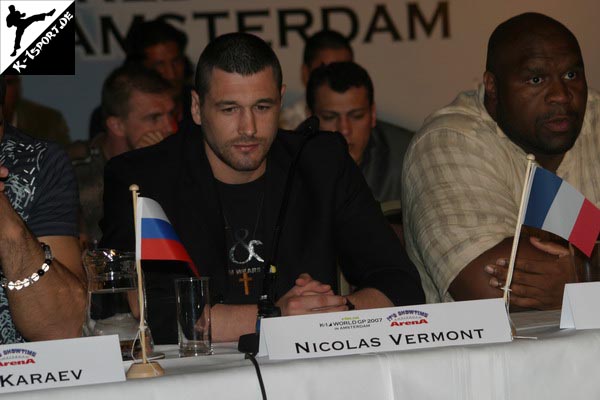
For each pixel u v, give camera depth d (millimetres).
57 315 2934
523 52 4926
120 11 6781
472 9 6984
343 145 3857
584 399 2498
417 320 2471
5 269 2867
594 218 2875
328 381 2287
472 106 4961
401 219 5285
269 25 6898
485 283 4148
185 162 3646
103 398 2119
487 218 4418
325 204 3682
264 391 2225
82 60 6715
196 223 3562
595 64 6961
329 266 3623
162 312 3305
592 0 6992
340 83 6539
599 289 2721
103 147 6699
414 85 6938
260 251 3635
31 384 2184
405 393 2344
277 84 3467
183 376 2184
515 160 4922
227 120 3420
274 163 3709
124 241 3541
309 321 2404
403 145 6855
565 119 4949
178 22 6840
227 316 3168
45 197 3211
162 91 6770
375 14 6926
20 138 3291
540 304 4012
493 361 2414
